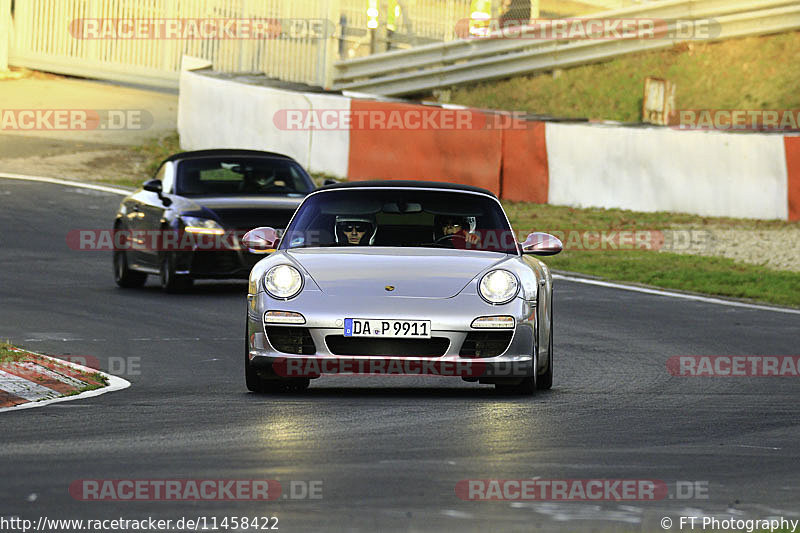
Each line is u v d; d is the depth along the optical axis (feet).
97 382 102.73
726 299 190.90
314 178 300.81
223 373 111.04
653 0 383.45
